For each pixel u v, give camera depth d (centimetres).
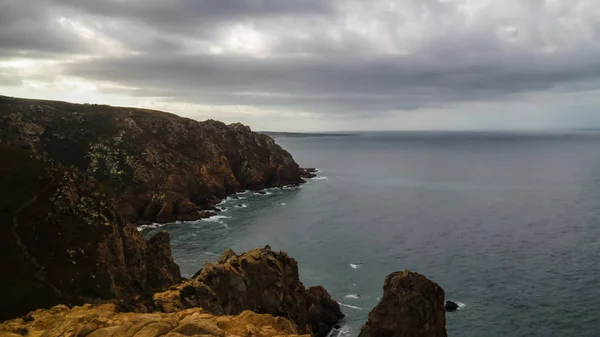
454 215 13512
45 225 5534
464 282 7844
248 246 10294
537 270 8388
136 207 13200
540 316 6512
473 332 6091
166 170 14750
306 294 6359
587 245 9962
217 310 4584
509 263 8825
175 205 13562
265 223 12625
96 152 14425
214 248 10175
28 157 6800
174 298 4375
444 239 10706
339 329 6291
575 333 6019
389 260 9144
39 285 4641
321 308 6494
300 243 10494
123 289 5609
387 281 5584
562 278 7950
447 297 7225
